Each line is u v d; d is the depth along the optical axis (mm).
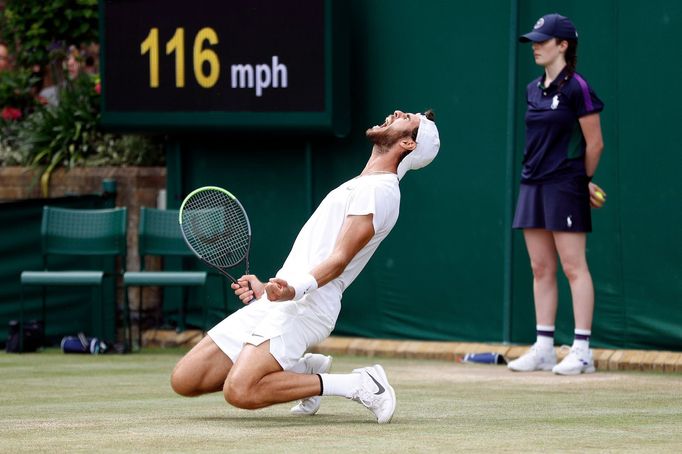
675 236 29812
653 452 15602
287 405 21609
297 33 34250
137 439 16875
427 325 33812
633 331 30438
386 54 34312
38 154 40219
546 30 27594
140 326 35844
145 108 36688
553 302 28922
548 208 27984
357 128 34844
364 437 16984
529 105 28312
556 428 18219
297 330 18250
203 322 34188
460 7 33062
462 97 33094
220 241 20250
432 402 22281
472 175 32969
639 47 30250
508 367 29188
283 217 36031
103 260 37312
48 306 36781
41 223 36500
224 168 36938
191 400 22719
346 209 18516
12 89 43344
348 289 35094
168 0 36156
